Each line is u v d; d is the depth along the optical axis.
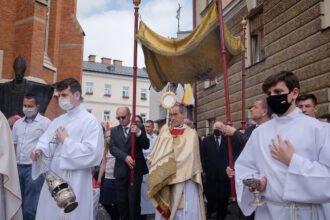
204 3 16.34
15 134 5.45
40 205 3.99
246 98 11.86
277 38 9.86
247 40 12.02
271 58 10.19
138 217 5.77
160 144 4.95
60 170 4.01
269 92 2.89
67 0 17.02
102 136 4.15
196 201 4.82
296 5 8.95
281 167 2.72
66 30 16.84
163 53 5.71
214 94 14.67
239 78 12.39
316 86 8.09
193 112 17.06
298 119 2.79
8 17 11.75
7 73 11.56
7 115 7.22
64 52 16.77
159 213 4.84
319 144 2.64
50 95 7.29
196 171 4.82
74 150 3.85
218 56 6.21
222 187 6.83
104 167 6.64
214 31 5.67
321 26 7.97
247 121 11.74
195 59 6.37
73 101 4.12
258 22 11.62
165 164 4.75
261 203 2.77
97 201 6.34
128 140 5.88
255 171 3.06
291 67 9.15
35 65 11.59
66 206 3.27
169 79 7.03
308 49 8.44
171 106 5.46
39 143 4.14
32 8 11.59
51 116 12.22
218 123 4.75
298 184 2.54
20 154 5.33
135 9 5.91
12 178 3.35
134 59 5.91
